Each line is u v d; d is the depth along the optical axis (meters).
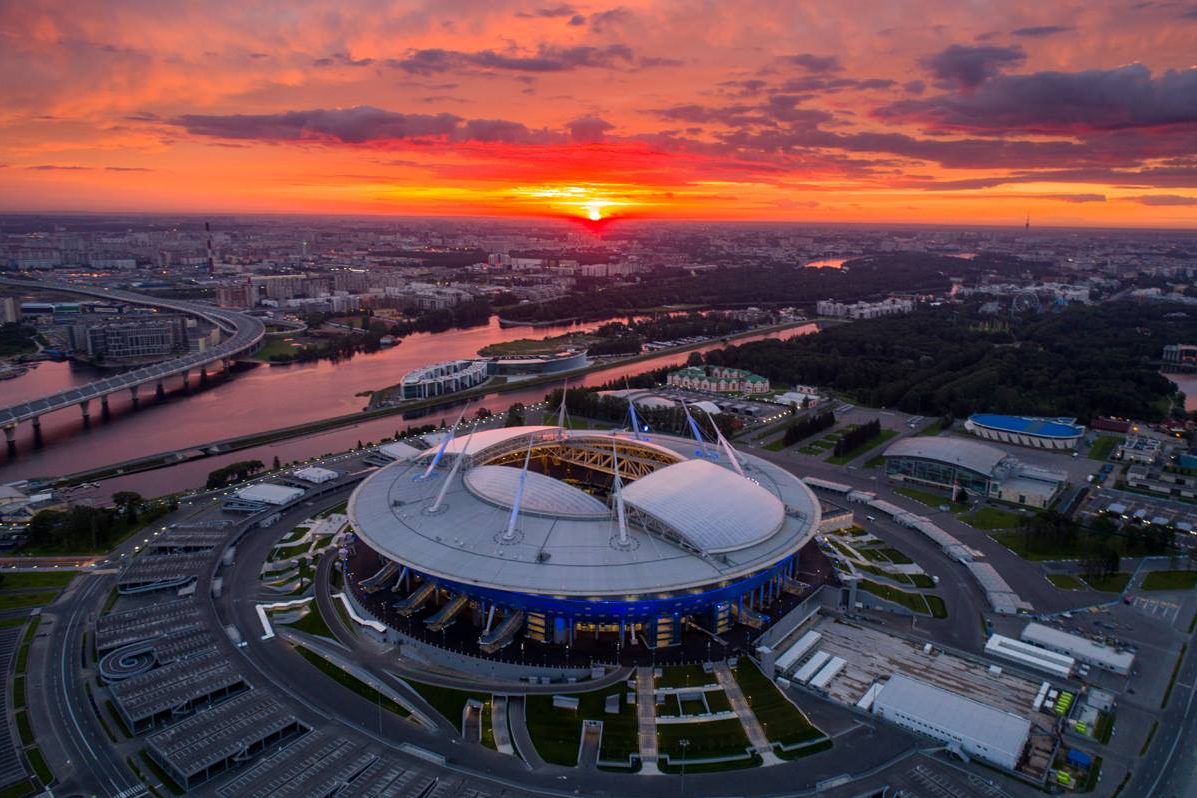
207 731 184.75
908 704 196.12
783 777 174.62
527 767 176.50
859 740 187.75
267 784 168.75
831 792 170.00
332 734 186.12
